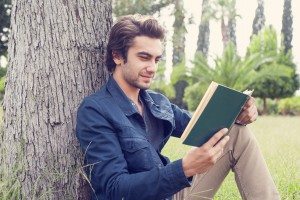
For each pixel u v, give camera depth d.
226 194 4.48
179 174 2.67
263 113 28.41
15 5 3.38
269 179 3.20
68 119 3.29
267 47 30.53
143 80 3.01
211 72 27.16
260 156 3.23
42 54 3.29
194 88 27.17
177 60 31.89
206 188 3.29
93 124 2.89
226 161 3.25
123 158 2.85
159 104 3.24
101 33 3.43
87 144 2.91
